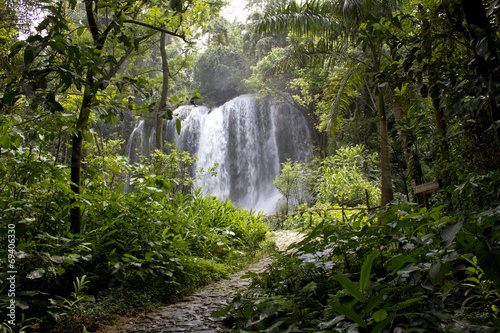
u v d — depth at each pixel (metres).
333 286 2.45
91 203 3.52
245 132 22.97
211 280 4.45
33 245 2.59
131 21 3.02
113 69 2.99
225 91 28.44
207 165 22.58
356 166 11.53
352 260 2.73
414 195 4.32
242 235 6.80
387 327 1.77
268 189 21.69
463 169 3.18
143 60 26.45
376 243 2.54
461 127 3.26
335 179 11.06
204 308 3.26
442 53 3.02
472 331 1.42
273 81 19.92
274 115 22.39
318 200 12.47
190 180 8.41
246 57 27.53
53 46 2.23
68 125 2.92
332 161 12.95
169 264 3.97
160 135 11.53
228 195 22.36
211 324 2.75
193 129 23.34
